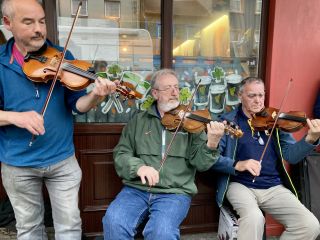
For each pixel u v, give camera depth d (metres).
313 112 2.26
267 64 2.23
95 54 2.16
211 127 1.69
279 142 2.01
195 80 2.29
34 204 1.71
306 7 2.14
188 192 1.88
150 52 2.21
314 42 2.19
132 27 2.17
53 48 1.72
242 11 2.27
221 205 2.01
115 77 2.20
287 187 2.04
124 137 1.99
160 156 1.89
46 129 1.60
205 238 2.34
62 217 1.72
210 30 2.26
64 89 1.68
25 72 1.53
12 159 1.60
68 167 1.71
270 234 2.37
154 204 1.79
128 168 1.80
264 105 2.25
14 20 1.47
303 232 1.81
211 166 1.84
